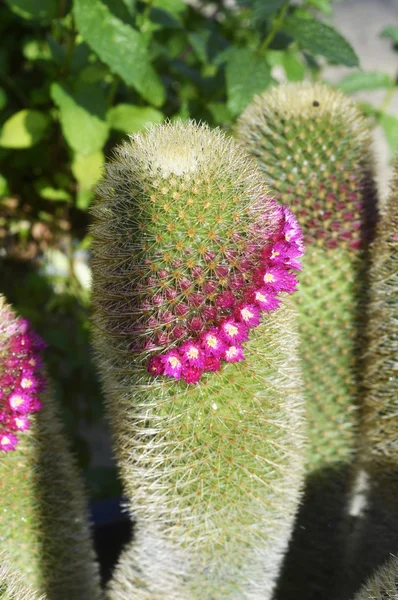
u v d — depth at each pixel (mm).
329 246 483
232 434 419
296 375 441
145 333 409
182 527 433
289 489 441
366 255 484
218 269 403
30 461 443
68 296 785
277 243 412
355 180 479
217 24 779
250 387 418
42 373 450
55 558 459
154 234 401
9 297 801
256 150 484
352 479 507
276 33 602
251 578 450
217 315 406
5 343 436
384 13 1761
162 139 411
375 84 770
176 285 403
